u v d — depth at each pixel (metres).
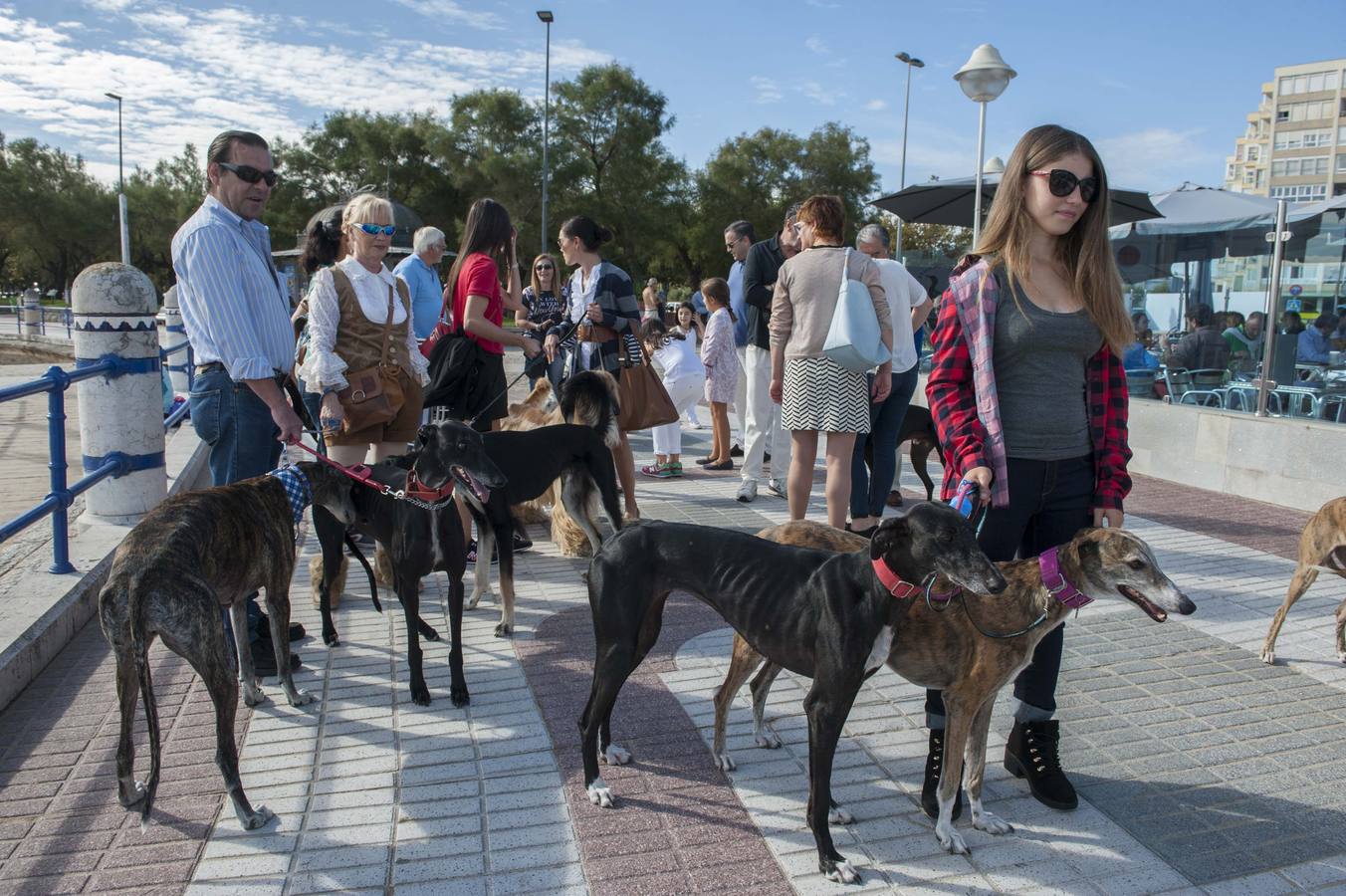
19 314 29.33
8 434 11.74
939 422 3.28
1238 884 2.80
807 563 3.06
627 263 52.56
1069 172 2.97
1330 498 7.55
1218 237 10.35
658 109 50.97
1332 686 4.23
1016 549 3.31
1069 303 3.17
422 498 4.00
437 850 2.97
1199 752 3.62
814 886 2.79
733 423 12.83
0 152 66.50
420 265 7.15
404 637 4.93
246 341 4.12
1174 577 5.79
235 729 3.79
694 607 5.41
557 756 3.61
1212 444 8.60
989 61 10.34
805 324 5.48
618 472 6.77
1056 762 3.31
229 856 2.94
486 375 6.10
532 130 49.97
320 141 53.97
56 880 2.82
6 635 4.30
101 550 5.68
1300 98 135.88
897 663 3.07
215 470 4.41
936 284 13.93
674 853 2.96
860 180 55.91
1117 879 2.83
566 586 5.84
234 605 3.90
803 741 3.74
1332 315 8.26
